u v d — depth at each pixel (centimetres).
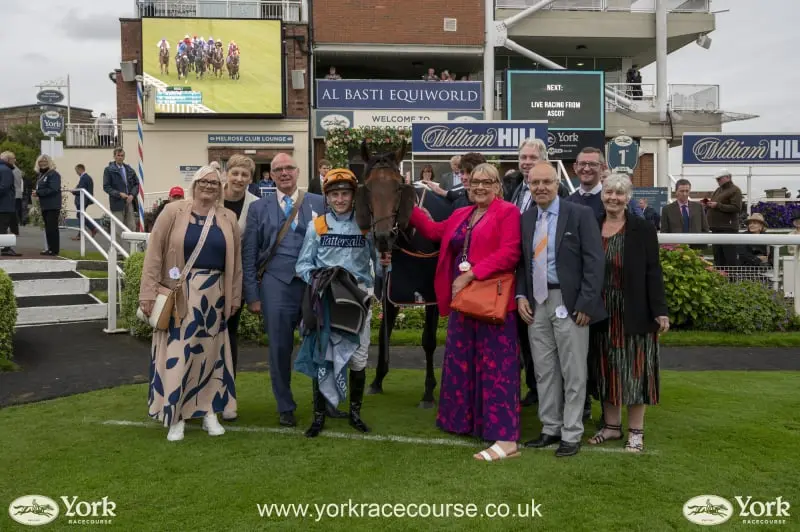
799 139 1634
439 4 2208
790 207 1562
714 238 906
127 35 2048
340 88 2131
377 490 409
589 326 496
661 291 473
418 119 2167
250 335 845
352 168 571
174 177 2092
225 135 2102
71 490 405
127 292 847
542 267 475
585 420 565
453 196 638
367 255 518
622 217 494
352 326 495
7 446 482
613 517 373
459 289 491
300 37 2100
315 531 355
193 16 2052
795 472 438
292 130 2119
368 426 535
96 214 2466
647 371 477
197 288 505
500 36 2217
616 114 2305
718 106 2403
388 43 2200
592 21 2338
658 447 487
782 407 586
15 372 682
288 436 511
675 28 2394
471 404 504
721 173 1231
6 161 1199
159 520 368
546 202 474
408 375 714
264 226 543
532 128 1594
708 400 609
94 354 756
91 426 530
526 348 591
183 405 501
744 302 905
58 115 2216
